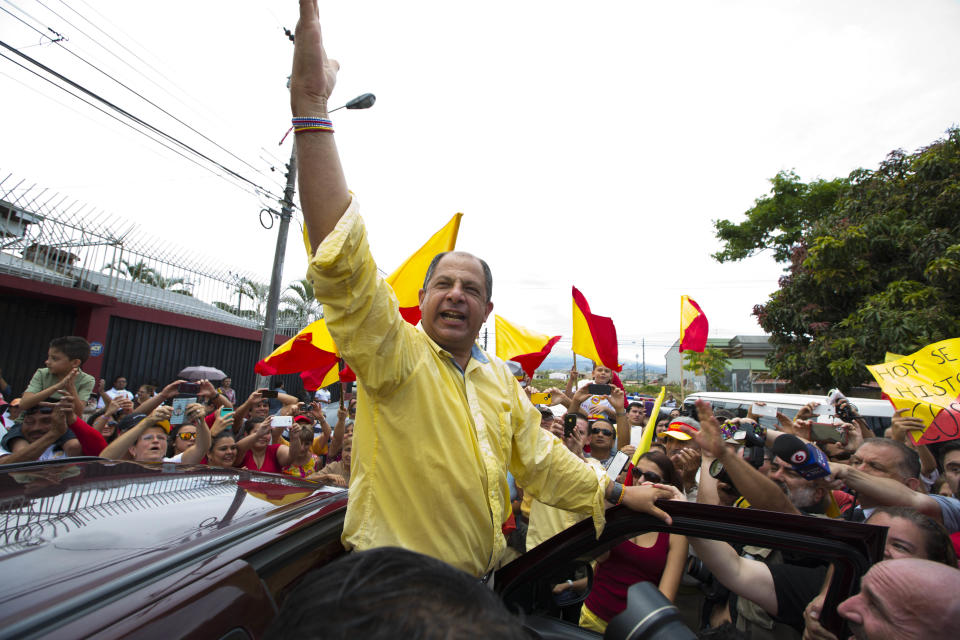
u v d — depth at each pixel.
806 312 10.35
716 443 2.09
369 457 1.40
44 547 1.01
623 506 1.66
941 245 8.53
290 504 1.56
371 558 0.54
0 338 7.30
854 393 9.75
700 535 1.54
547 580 1.79
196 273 10.33
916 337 8.07
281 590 1.26
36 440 2.91
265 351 9.80
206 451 3.48
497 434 1.54
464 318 1.54
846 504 3.21
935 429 3.26
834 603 1.45
